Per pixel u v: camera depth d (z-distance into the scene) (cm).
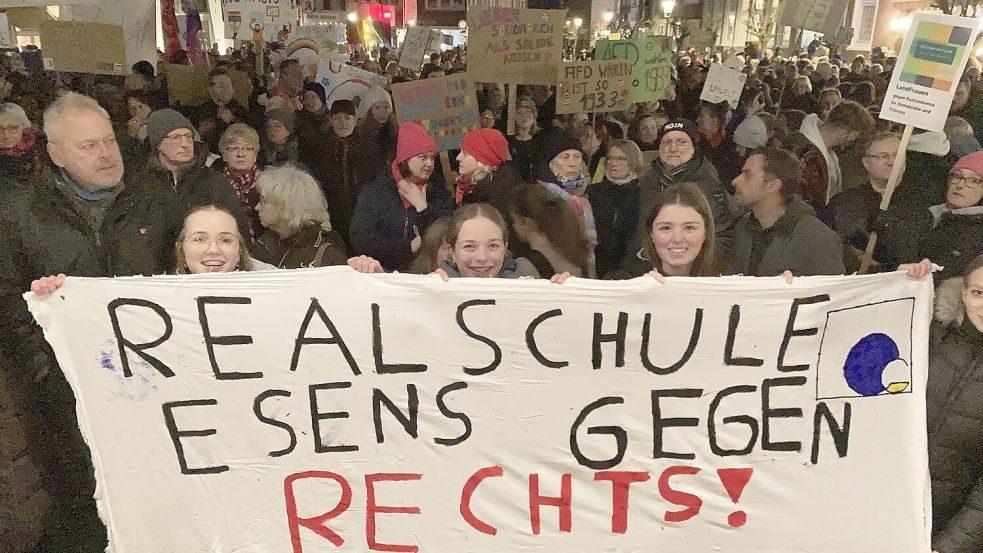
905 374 250
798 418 255
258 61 947
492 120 728
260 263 299
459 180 426
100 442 254
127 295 247
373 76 768
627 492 260
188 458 257
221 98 655
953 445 256
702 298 250
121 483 256
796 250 325
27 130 438
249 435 257
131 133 577
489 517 261
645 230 295
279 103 626
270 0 998
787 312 250
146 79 650
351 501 261
